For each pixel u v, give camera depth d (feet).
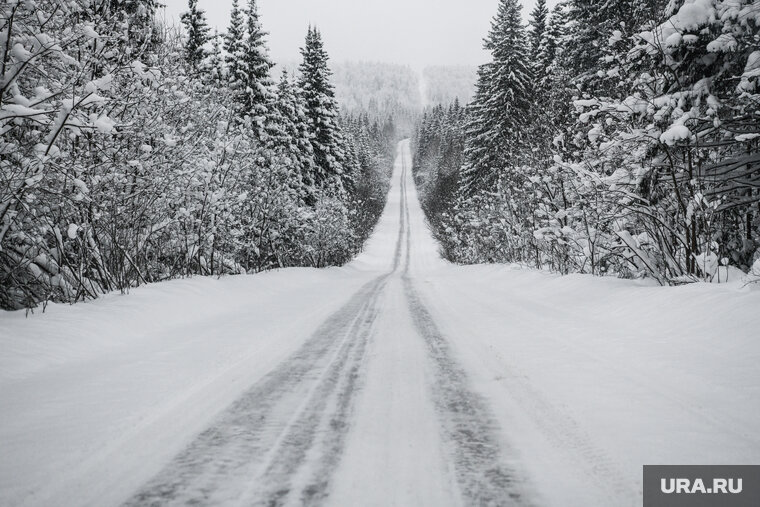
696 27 25.46
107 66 27.94
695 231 28.02
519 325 25.18
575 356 17.94
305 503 8.14
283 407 13.11
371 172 287.28
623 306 25.66
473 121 130.31
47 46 21.42
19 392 14.40
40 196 24.77
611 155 35.04
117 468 9.52
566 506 7.98
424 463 9.62
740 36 24.16
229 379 15.87
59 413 12.61
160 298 30.37
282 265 82.23
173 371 16.87
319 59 121.60
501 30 114.62
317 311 32.86
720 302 20.04
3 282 24.94
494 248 93.86
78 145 28.25
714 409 12.01
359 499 8.27
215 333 24.22
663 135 25.55
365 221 180.04
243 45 84.64
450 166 236.02
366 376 16.19
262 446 10.53
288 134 98.48
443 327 25.85
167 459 9.92
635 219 33.60
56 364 17.93
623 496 8.23
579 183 40.11
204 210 43.11
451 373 16.42
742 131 24.89
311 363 18.03
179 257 43.34
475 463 9.60
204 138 42.68
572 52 70.49
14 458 9.92
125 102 29.63
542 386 14.56
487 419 12.03
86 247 29.48
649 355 17.06
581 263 46.96
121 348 20.85
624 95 38.88
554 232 49.49
